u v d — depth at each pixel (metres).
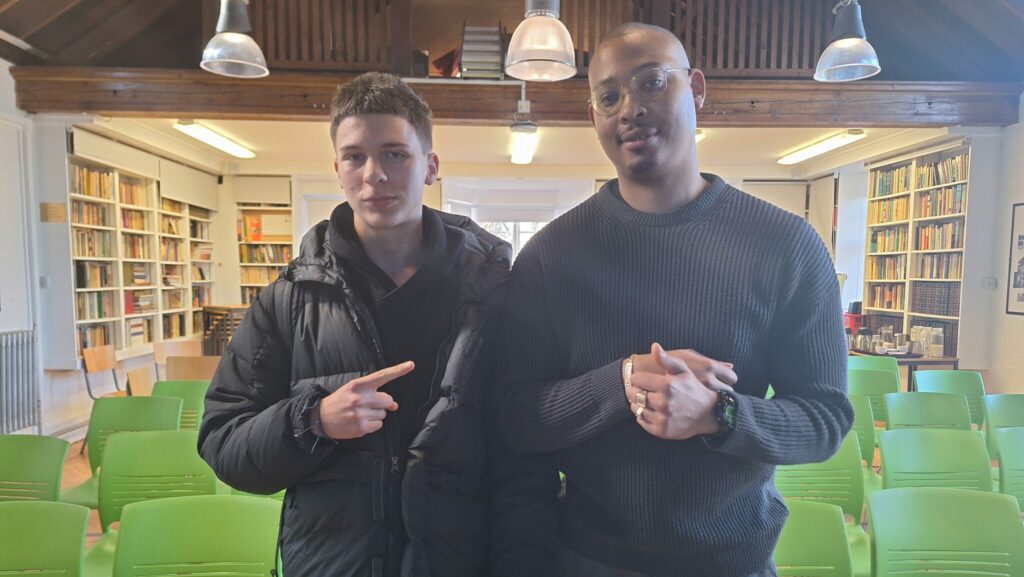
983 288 5.40
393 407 0.93
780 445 0.87
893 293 6.55
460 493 1.04
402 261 1.13
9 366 4.57
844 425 0.94
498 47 5.08
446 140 6.87
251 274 8.39
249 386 1.06
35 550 1.53
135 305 6.41
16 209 4.79
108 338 5.93
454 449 1.01
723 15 5.15
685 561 0.95
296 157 7.91
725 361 0.95
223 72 3.68
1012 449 2.43
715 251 0.97
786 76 5.17
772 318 0.97
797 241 0.97
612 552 0.98
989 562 1.64
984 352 5.43
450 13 6.68
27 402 4.77
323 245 1.10
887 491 1.72
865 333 5.93
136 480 2.25
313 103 4.98
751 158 7.93
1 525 1.53
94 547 2.12
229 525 1.60
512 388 1.04
